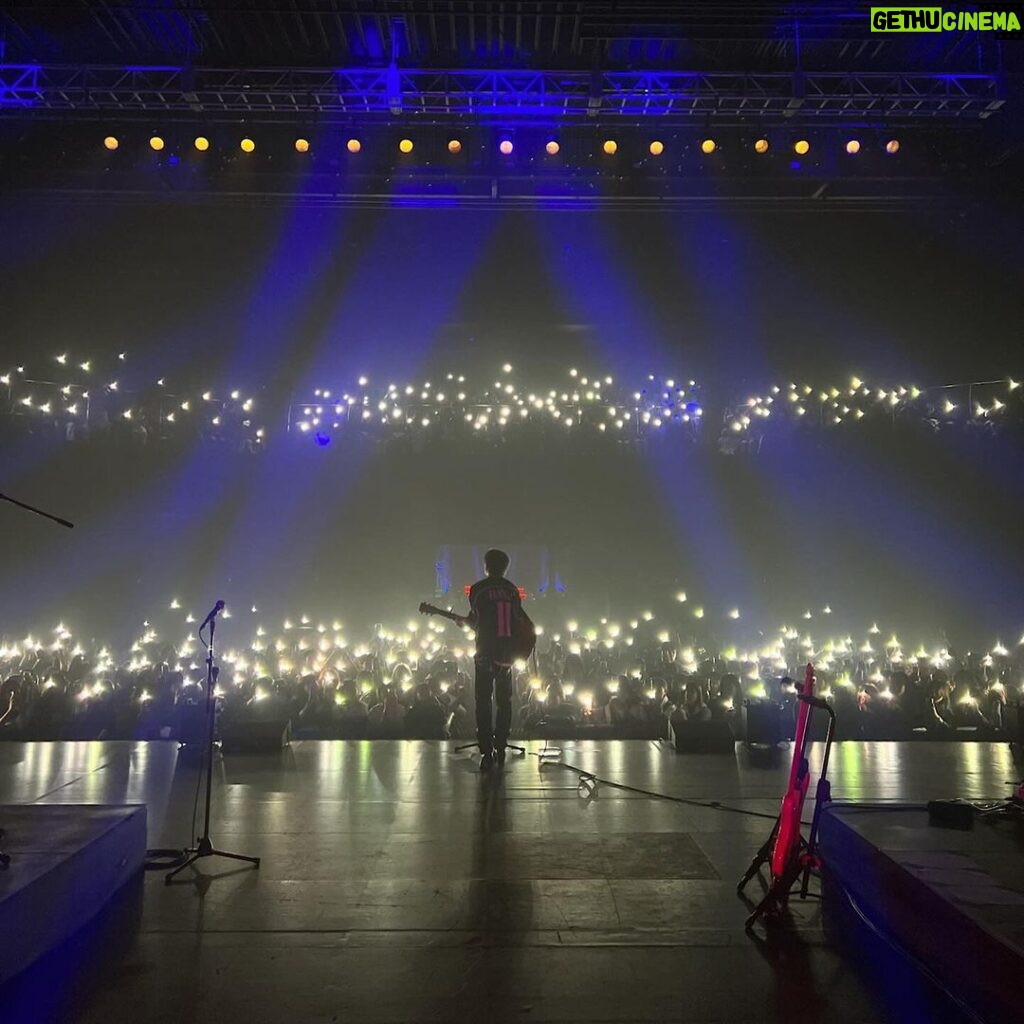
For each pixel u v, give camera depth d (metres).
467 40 12.44
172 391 18.12
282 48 12.55
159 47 12.58
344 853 5.32
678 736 8.58
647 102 12.65
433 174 14.27
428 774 7.52
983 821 4.54
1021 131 13.40
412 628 16.36
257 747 8.50
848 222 17.33
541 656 13.01
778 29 11.88
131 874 4.71
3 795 6.73
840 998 3.54
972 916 3.28
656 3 11.30
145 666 11.76
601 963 3.85
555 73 12.32
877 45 12.26
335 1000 3.52
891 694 11.12
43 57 12.66
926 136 14.31
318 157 14.22
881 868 4.01
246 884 4.78
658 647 14.56
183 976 3.71
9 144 14.09
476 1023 3.36
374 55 12.72
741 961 3.88
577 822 6.01
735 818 6.14
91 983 3.64
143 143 14.14
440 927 4.23
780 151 14.20
